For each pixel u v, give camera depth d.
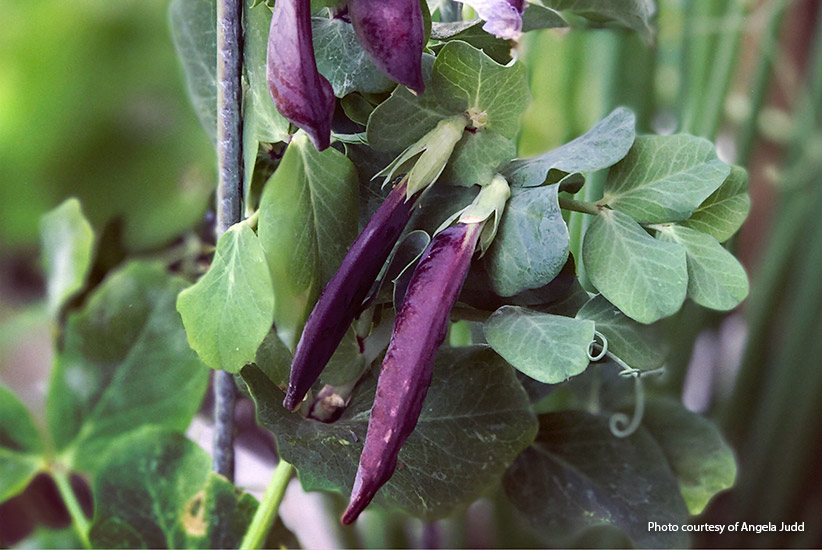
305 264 0.44
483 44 0.45
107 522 0.49
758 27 0.64
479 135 0.44
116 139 1.18
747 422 0.72
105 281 0.54
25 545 0.52
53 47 1.20
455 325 0.52
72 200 0.55
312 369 0.43
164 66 1.22
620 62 0.59
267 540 0.51
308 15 0.40
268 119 0.44
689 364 0.63
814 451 0.70
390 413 0.41
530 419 0.47
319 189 0.44
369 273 0.43
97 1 1.20
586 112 0.63
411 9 0.41
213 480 0.49
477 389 0.47
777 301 0.70
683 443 0.55
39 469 0.52
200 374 0.53
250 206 0.46
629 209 0.45
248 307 0.43
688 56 0.61
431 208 0.45
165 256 0.56
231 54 0.44
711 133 0.61
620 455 0.52
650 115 0.61
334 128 0.45
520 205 0.43
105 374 0.53
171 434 0.50
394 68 0.41
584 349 0.42
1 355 0.66
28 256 1.13
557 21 0.48
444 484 0.47
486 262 0.43
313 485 0.44
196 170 0.56
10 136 1.16
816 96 0.70
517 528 0.60
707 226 0.46
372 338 0.46
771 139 0.74
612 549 0.59
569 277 0.45
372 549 0.61
